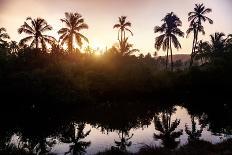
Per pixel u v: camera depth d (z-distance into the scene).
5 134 19.67
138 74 43.19
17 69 37.00
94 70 42.47
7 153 13.36
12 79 32.88
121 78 41.00
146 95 41.44
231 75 48.31
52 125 22.92
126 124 22.67
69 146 16.44
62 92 32.81
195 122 23.22
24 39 50.31
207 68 50.53
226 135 17.80
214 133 18.55
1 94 31.78
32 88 32.34
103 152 14.31
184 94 43.59
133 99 38.72
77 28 55.09
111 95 38.34
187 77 47.75
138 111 29.16
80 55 47.62
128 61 47.22
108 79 39.75
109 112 28.61
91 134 19.39
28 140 18.05
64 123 23.53
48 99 32.06
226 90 47.28
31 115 27.36
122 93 39.22
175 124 22.42
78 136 19.03
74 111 29.48
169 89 44.72
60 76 34.94
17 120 24.98
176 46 59.34
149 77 43.84
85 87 35.69
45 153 14.95
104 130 20.62
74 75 39.41
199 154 11.98
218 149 12.52
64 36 55.09
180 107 32.59
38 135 19.55
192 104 35.06
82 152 15.05
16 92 32.06
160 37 60.16
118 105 33.31
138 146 15.59
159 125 22.09
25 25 50.75
